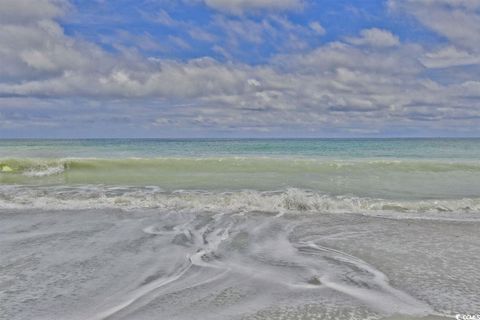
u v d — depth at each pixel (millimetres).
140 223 7531
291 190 10445
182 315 3676
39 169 15781
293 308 3834
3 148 31938
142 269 4961
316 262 5293
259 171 15734
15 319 3590
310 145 46531
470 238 6574
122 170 15930
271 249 5926
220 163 17172
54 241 6199
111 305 3896
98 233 6730
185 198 9945
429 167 16422
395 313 3723
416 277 4688
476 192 11508
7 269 4910
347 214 8594
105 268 4984
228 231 7027
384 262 5277
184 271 4910
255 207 9141
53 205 9227
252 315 3680
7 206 9086
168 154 27453
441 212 8953
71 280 4559
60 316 3652
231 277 4703
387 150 34219
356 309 3807
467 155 26750
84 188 11797
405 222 7840
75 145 43500
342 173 15211
